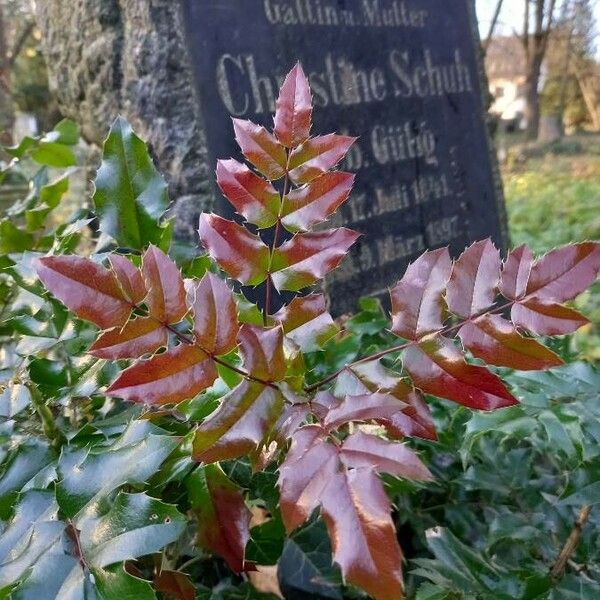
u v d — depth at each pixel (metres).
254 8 0.91
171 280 0.29
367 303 0.78
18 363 0.51
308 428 0.28
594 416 0.41
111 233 0.45
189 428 0.41
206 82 0.86
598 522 0.49
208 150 0.86
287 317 0.36
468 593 0.41
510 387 0.45
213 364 0.29
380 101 1.11
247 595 0.54
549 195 3.78
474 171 1.33
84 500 0.30
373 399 0.28
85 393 0.40
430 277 0.33
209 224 0.36
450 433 0.58
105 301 0.28
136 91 0.91
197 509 0.38
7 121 2.34
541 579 0.42
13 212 0.73
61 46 1.04
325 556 0.57
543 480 0.59
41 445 0.39
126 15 0.91
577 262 0.31
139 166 0.46
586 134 8.23
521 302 0.31
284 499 0.25
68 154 0.81
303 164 0.37
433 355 0.32
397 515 0.67
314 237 0.36
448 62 1.28
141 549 0.27
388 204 1.12
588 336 1.58
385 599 0.22
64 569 0.28
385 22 1.13
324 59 1.01
